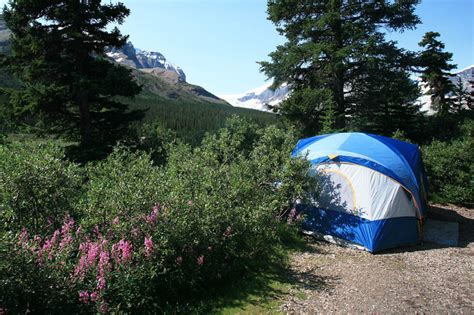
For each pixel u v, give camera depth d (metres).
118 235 5.61
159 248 5.38
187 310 5.57
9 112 14.63
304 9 22.55
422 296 6.52
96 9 15.56
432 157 15.69
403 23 22.05
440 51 29.50
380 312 5.91
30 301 4.29
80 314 4.50
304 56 21.03
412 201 9.61
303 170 9.80
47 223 6.17
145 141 18.09
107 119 16.83
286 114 21.33
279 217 9.56
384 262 8.26
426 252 9.02
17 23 15.05
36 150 8.30
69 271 4.70
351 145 10.36
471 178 14.75
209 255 6.29
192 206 6.34
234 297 6.23
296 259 8.29
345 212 9.51
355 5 20.97
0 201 5.88
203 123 114.94
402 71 21.55
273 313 5.75
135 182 6.88
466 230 11.20
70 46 15.66
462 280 7.27
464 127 22.14
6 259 4.12
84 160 14.80
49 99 14.47
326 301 6.25
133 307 4.99
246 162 10.02
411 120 23.55
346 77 22.33
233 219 7.00
